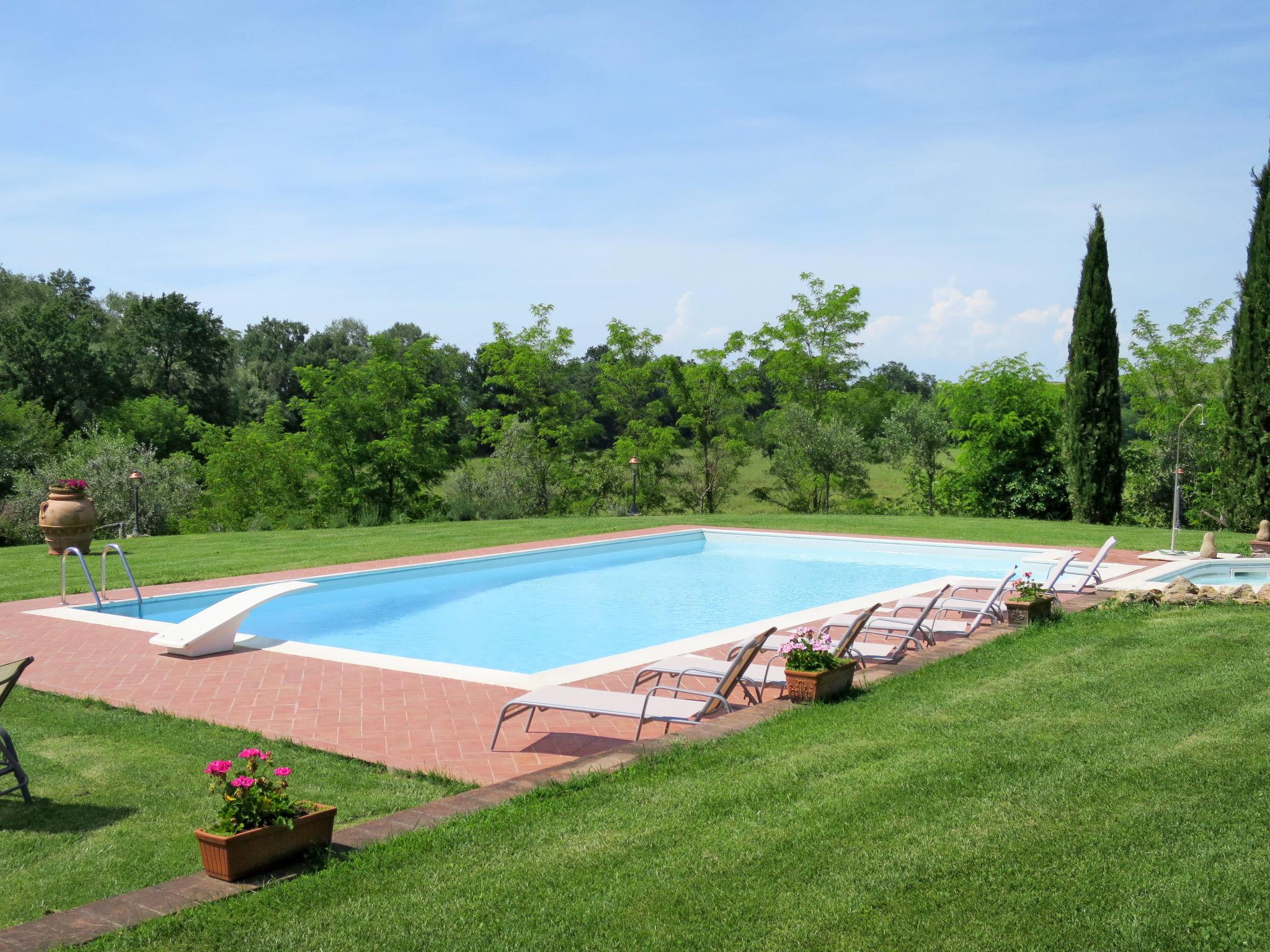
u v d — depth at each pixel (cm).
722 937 329
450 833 426
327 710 701
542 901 359
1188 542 1906
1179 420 2841
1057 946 320
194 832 424
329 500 3341
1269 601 1003
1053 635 882
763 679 726
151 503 2655
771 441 3734
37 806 505
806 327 3969
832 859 390
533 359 3684
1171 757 507
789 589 1568
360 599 1459
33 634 1001
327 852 411
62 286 6400
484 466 3422
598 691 639
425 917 347
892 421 3256
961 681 716
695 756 539
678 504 3928
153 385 5056
